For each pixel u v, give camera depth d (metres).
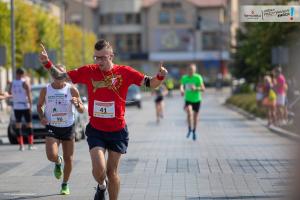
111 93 16.84
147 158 30.73
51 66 16.98
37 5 96.38
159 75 16.34
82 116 42.50
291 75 52.53
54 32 93.25
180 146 36.59
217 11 196.38
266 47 63.19
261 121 57.28
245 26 104.25
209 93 155.62
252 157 30.62
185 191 21.58
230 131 47.59
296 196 14.65
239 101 88.25
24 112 36.28
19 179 24.78
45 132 40.38
